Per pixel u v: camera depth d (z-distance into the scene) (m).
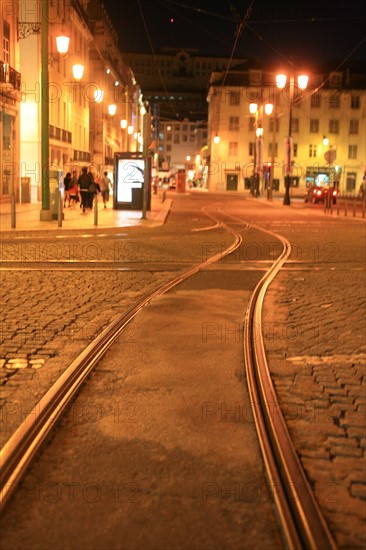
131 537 3.02
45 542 2.98
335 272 12.06
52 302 8.80
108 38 66.56
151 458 3.89
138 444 4.10
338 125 84.06
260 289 9.95
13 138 33.44
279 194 75.81
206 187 90.94
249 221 27.58
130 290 9.90
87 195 26.72
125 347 6.48
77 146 49.69
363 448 4.13
